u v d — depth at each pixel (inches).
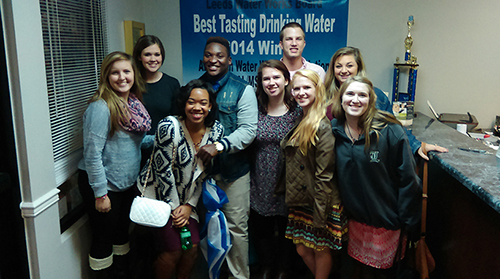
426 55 135.0
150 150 101.1
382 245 80.4
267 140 90.4
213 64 91.1
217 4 133.3
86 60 97.9
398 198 77.7
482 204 71.7
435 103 138.5
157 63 98.3
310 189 81.3
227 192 94.3
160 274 88.6
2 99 67.9
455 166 75.4
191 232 87.9
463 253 79.7
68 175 87.6
